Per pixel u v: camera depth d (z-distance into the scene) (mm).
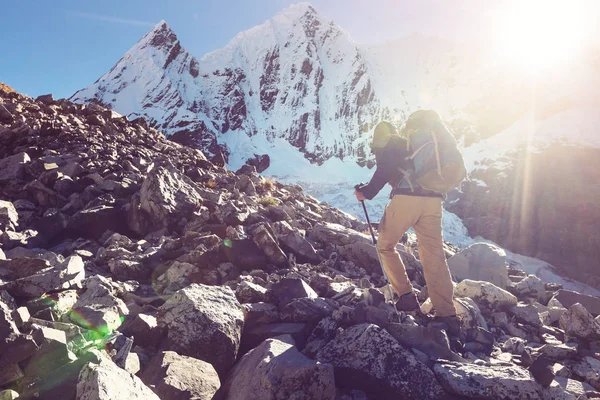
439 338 4137
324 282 5922
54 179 9648
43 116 14812
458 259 7891
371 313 4375
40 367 3195
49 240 7926
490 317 5656
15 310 3730
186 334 3881
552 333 5324
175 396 3174
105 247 7586
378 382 3568
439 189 4418
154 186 8547
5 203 7883
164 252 6836
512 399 3434
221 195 10180
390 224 4680
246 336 4406
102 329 3920
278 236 7535
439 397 3525
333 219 11539
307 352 4086
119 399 2557
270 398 3129
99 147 12461
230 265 6379
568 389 3795
